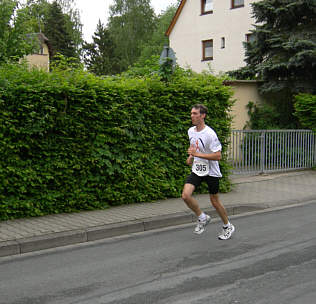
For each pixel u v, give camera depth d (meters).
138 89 8.37
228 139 10.95
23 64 8.24
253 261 5.38
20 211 7.18
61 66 7.70
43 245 6.07
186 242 6.35
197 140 6.16
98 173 8.05
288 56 16.47
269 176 12.79
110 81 8.22
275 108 17.08
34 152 7.29
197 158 6.22
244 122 16.73
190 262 5.37
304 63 15.83
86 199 7.92
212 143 6.07
